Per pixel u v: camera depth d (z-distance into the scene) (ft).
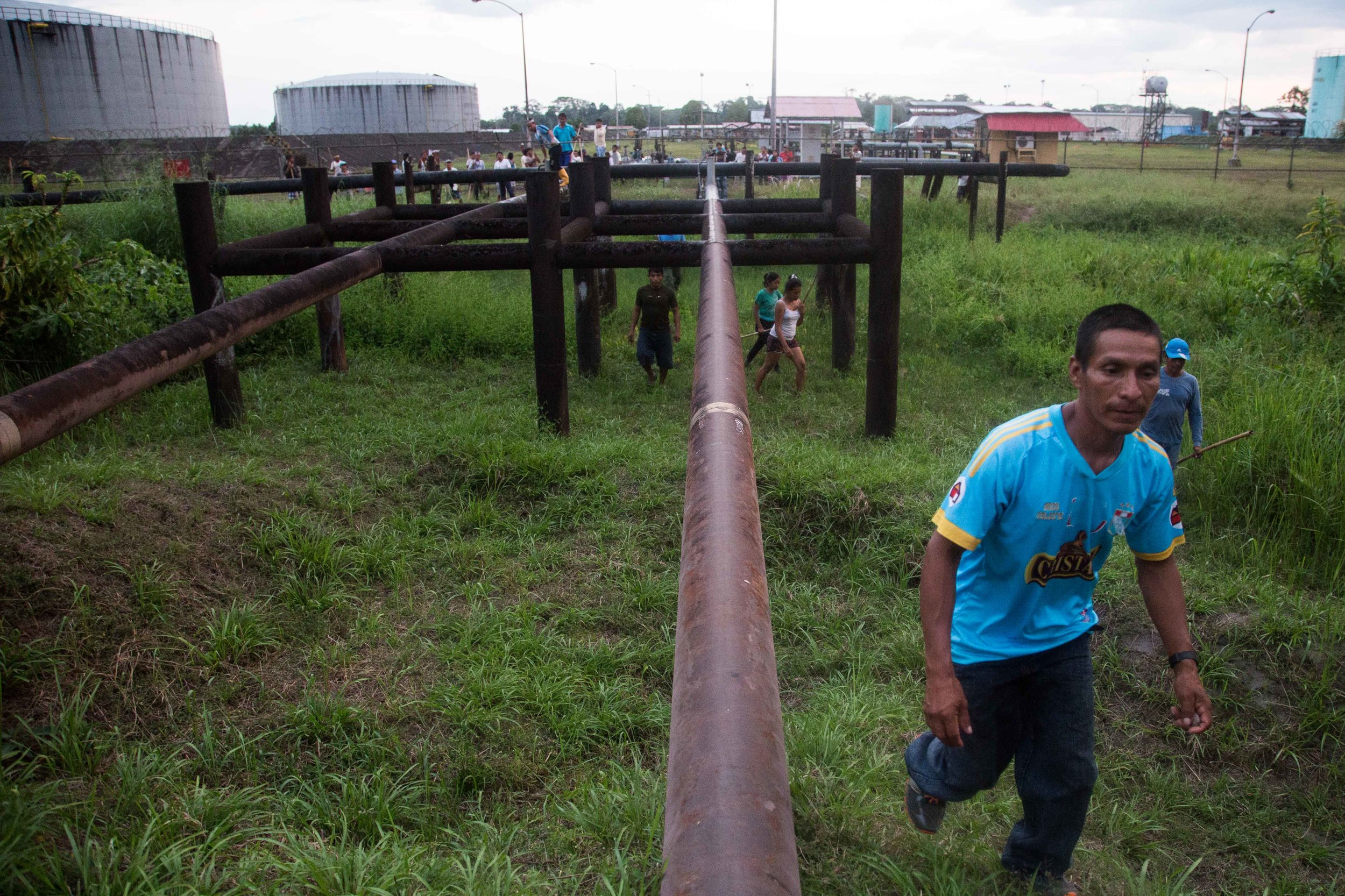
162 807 10.39
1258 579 18.62
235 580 15.78
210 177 49.49
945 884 9.82
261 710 13.14
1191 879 11.98
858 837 10.84
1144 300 41.06
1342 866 12.35
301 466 20.24
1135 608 17.08
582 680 14.40
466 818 11.51
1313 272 37.76
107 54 147.84
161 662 13.33
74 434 22.76
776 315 31.09
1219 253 50.26
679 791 4.70
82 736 11.51
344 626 15.56
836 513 20.06
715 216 26.76
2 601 12.87
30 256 26.99
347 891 8.98
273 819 10.55
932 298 43.60
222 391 24.68
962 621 8.83
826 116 164.76
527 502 20.84
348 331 35.91
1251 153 151.74
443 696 13.65
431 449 22.04
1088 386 7.52
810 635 16.81
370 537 18.11
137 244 36.22
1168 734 14.76
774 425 27.89
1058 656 8.69
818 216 33.78
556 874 10.25
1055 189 82.48
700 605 6.34
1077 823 9.09
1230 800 13.52
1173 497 8.21
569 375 34.22
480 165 91.20
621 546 18.88
